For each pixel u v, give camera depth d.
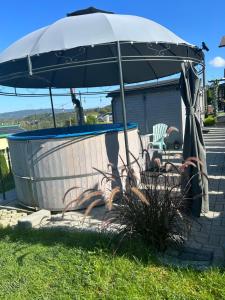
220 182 5.65
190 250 3.09
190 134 3.91
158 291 2.42
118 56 3.76
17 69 4.75
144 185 3.26
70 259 3.00
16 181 5.26
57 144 4.61
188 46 4.25
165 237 3.06
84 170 4.69
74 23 4.18
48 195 4.80
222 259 2.86
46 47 3.78
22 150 4.89
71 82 7.62
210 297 2.29
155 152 6.32
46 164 4.70
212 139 11.27
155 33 4.03
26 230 3.96
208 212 4.16
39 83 7.13
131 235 3.12
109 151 4.85
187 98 3.94
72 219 4.39
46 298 2.46
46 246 3.37
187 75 3.96
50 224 4.27
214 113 18.77
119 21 4.13
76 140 4.61
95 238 3.34
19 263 3.04
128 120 12.47
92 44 3.64
